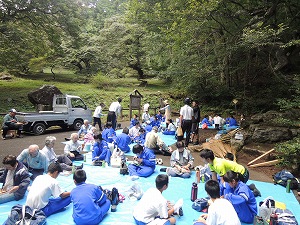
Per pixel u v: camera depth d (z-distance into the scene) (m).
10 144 8.68
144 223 3.45
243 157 7.54
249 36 8.24
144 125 11.98
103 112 16.95
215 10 9.80
